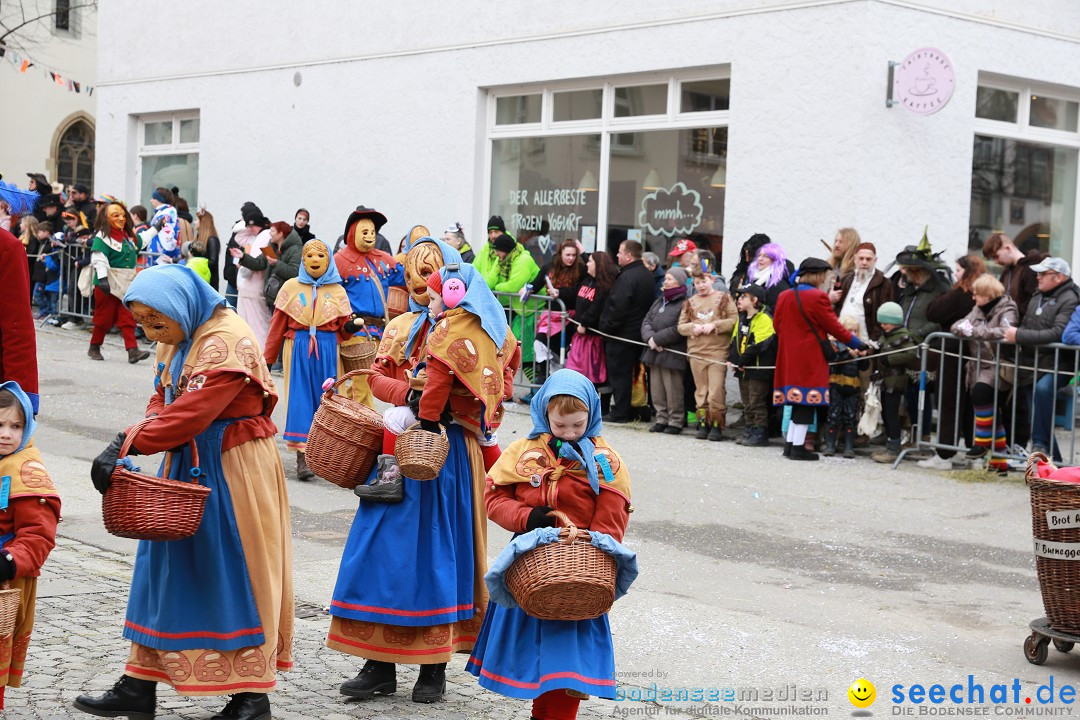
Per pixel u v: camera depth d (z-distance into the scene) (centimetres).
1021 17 1373
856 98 1273
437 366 520
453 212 1688
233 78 2011
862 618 683
